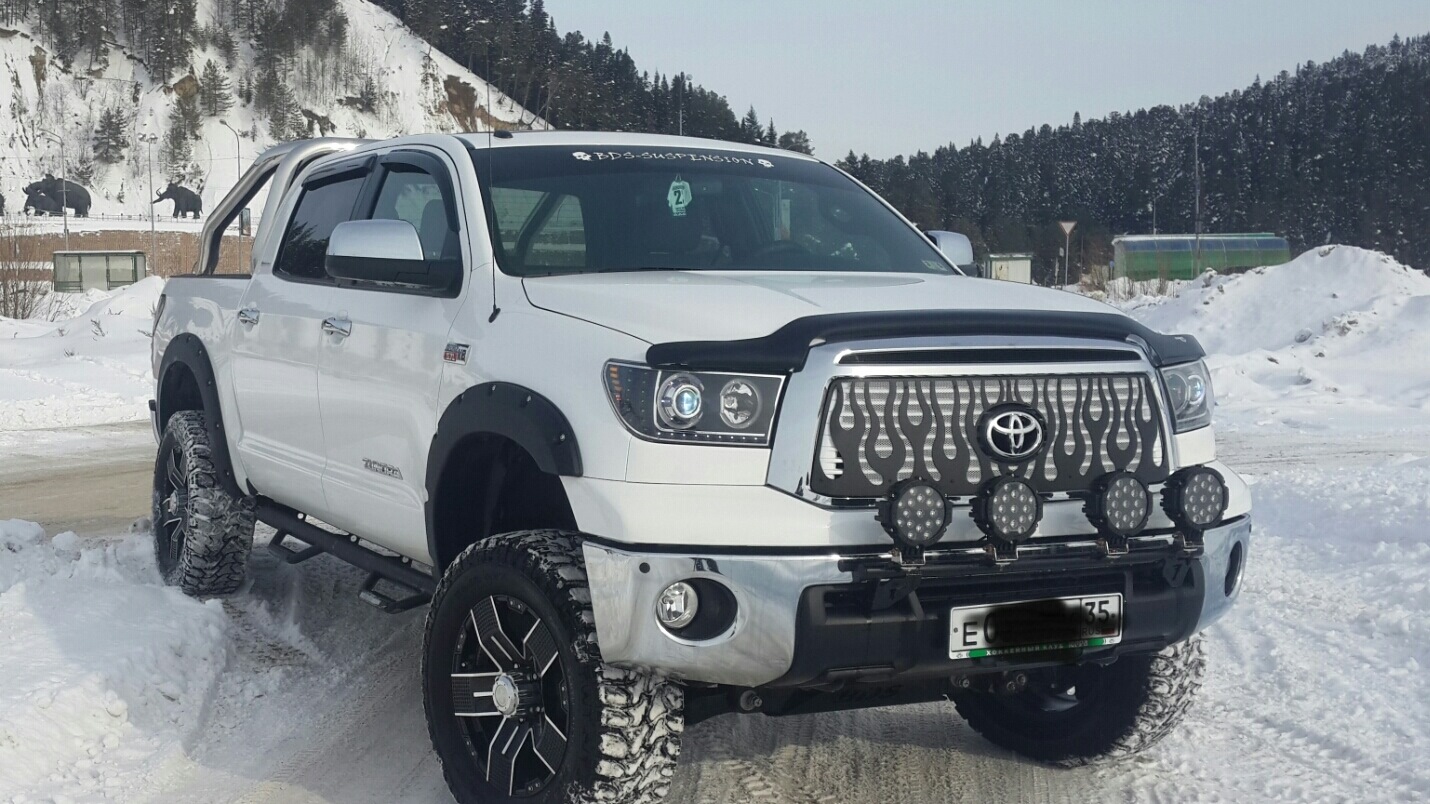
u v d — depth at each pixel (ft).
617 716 10.50
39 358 70.49
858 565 10.25
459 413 12.14
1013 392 10.83
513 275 13.05
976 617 10.66
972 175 530.27
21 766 12.76
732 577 10.12
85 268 164.55
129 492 31.53
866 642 10.34
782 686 10.57
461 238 13.70
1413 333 62.64
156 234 292.40
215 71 634.84
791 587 10.13
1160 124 585.22
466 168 14.37
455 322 13.01
